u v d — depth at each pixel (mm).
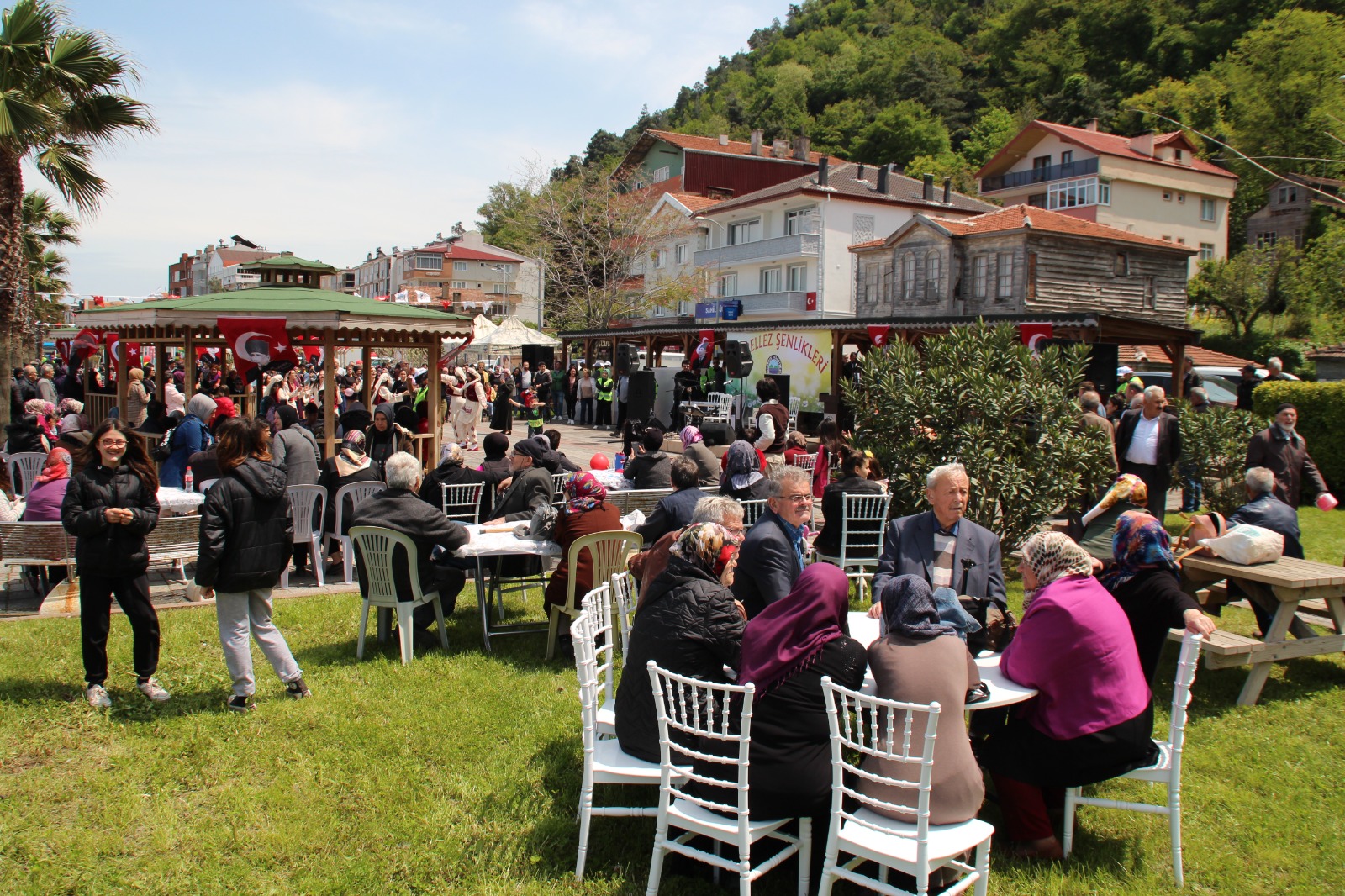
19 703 5012
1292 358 34312
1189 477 11141
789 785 3291
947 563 4824
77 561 4977
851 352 22453
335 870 3627
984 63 77250
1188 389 16953
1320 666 6207
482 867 3662
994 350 8562
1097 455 8328
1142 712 3719
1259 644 5391
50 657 5727
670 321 49875
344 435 11219
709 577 3736
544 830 3936
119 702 5098
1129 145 48219
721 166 56688
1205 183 47188
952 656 3369
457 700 5320
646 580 4875
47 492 6711
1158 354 29016
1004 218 29766
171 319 10695
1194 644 3762
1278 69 41906
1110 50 64250
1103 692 3680
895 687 3320
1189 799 4336
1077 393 10883
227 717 4965
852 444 9109
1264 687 5812
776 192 42906
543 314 48625
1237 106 44281
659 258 52562
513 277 87688
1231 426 11258
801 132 72688
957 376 8422
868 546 7535
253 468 4922
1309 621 6676
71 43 12508
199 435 9398
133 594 5090
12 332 12648
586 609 4047
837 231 42094
